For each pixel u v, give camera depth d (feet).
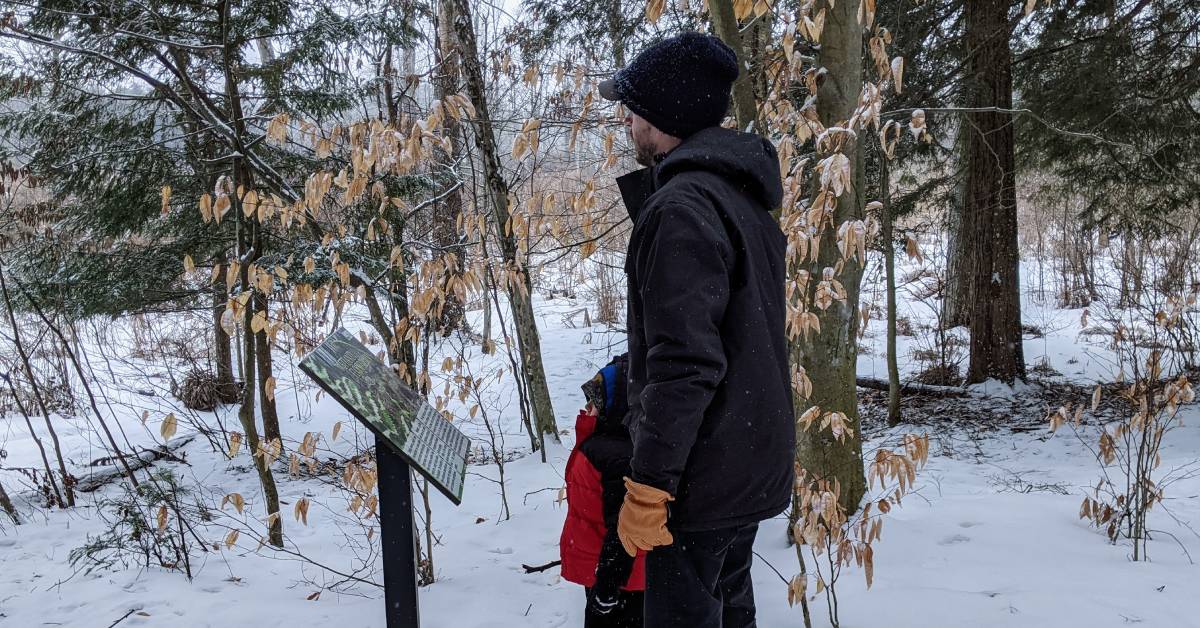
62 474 18.57
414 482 11.60
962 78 25.95
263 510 17.80
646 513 5.28
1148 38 25.48
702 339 5.23
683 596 5.85
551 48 26.12
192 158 20.47
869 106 8.24
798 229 8.04
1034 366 33.55
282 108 19.97
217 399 29.76
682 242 5.32
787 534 12.18
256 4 19.36
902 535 11.97
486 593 10.88
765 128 10.64
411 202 21.89
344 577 12.28
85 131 21.77
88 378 31.14
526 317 21.89
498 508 16.31
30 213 22.47
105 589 11.84
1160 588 9.71
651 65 6.10
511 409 29.09
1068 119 27.25
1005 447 22.20
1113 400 26.13
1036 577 10.25
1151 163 26.84
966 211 31.09
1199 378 20.97
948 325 37.42
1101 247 38.58
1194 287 15.58
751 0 8.87
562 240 13.12
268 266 17.80
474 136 18.42
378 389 7.14
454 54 20.49
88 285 23.08
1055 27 26.40
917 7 23.98
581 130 13.48
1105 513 11.62
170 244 24.04
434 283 11.59
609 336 42.37
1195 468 16.94
